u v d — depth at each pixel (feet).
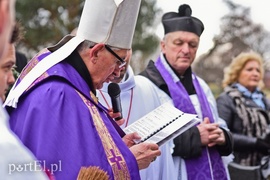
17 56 12.69
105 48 7.27
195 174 10.36
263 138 13.79
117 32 7.34
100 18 7.21
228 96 14.01
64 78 7.00
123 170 6.90
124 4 7.39
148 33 40.57
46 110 6.72
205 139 10.36
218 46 41.98
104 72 7.36
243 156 13.62
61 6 36.86
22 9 36.65
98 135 6.86
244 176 13.57
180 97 10.70
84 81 7.23
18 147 3.43
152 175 9.84
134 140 8.19
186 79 11.19
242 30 42.47
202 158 10.48
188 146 10.16
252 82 14.43
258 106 14.12
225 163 11.34
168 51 11.07
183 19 11.07
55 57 7.18
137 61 40.65
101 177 6.54
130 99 10.02
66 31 36.99
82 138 6.72
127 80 10.01
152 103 10.33
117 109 8.65
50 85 6.91
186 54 10.96
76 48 7.34
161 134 8.36
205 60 41.86
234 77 14.62
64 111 6.79
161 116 8.79
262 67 14.88
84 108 6.94
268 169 13.83
